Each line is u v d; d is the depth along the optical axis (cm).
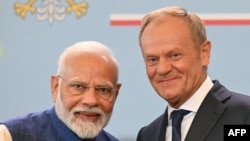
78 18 325
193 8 316
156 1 319
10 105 324
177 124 224
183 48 217
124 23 321
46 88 324
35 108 324
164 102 316
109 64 237
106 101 237
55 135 243
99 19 323
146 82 318
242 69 311
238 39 312
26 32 326
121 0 322
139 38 225
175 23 218
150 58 221
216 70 313
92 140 247
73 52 238
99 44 243
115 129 318
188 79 219
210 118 218
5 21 327
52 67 324
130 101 318
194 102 223
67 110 237
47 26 326
